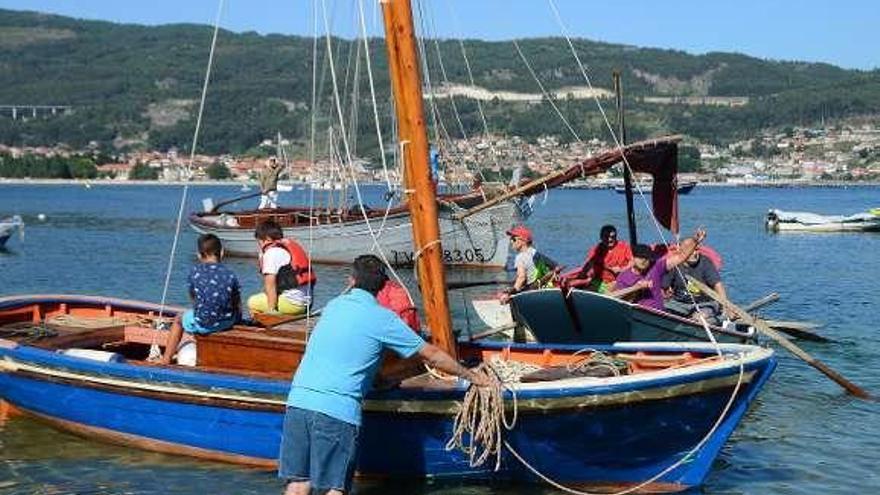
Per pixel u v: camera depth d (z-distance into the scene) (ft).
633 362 33.65
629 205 46.93
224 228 107.34
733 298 78.79
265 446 31.12
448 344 30.86
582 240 142.72
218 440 31.73
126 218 193.26
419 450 30.17
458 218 47.42
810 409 40.57
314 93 89.20
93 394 33.42
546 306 42.24
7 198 309.22
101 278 88.99
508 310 51.72
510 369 33.40
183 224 173.58
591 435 29.40
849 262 111.14
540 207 266.77
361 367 25.66
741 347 32.86
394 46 29.89
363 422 30.17
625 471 30.22
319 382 25.39
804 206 294.25
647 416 29.14
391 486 30.53
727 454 34.47
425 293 30.86
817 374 47.26
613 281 46.55
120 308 43.78
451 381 30.45
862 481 31.65
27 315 42.47
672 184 42.47
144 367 32.04
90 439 34.45
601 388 28.73
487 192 79.66
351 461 25.75
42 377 34.37
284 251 36.42
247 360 32.04
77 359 33.27
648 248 42.86
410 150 30.27
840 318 66.64
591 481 30.35
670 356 34.09
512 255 107.14
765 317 65.21
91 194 361.92
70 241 131.34
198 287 32.63
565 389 28.76
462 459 30.09
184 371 31.53
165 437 32.53
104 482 30.60
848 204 313.12
